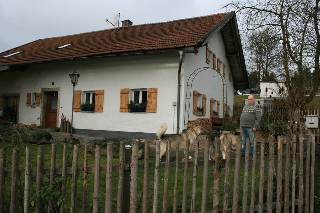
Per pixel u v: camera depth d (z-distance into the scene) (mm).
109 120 11703
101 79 12008
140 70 11094
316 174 6023
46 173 3139
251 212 3482
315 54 10805
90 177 5312
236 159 3354
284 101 5105
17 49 18219
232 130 11508
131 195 3086
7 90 15047
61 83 13148
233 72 19812
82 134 12297
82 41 15344
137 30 14859
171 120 10375
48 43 17656
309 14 10688
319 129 7582
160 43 10695
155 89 10695
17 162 3113
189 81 10867
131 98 11383
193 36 10781
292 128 4770
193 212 3275
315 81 11039
